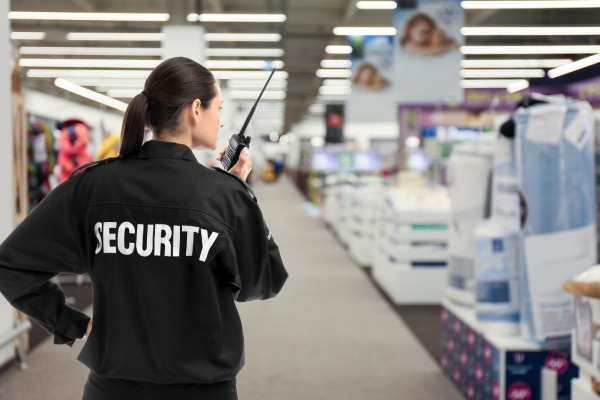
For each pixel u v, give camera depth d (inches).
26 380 142.2
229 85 764.0
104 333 49.4
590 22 431.8
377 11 448.8
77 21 460.8
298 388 138.1
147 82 52.4
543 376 110.4
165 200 49.0
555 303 107.4
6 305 145.3
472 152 145.3
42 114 325.4
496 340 115.1
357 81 375.9
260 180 1407.5
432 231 231.1
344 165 584.7
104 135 350.6
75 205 50.5
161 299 48.3
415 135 539.8
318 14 476.7
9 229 148.2
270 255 53.3
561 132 105.4
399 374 148.4
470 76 653.9
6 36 148.1
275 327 192.9
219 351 48.8
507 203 118.6
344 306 223.8
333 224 483.5
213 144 54.6
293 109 1221.1
